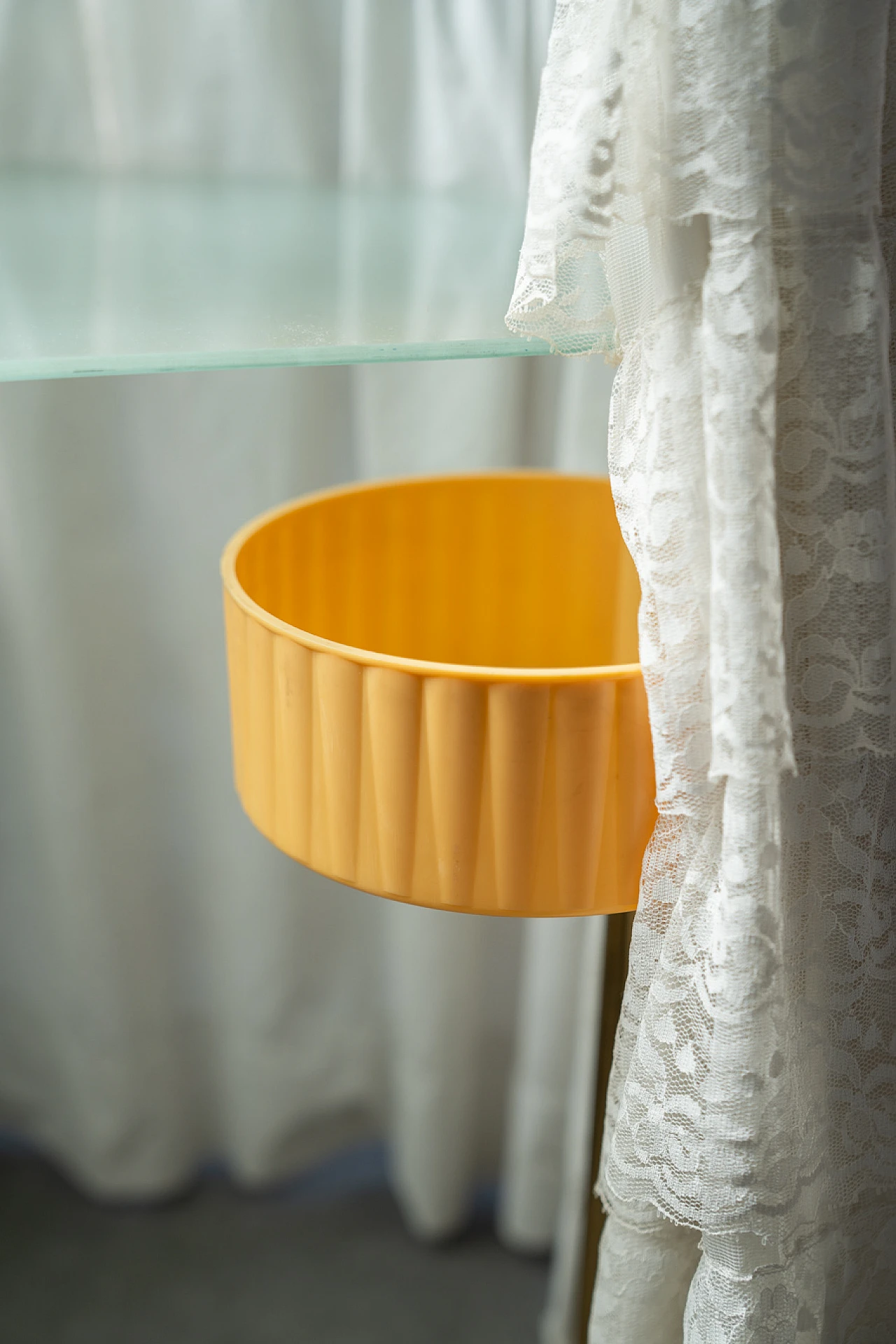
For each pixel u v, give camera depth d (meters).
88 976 1.21
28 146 0.99
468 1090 1.25
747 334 0.47
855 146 0.48
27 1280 1.23
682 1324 0.62
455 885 0.54
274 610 0.69
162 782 1.20
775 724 0.50
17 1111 1.33
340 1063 1.29
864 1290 0.66
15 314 0.52
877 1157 0.62
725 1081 0.52
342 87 1.00
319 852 0.57
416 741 0.52
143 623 1.14
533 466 1.12
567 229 0.48
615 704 0.51
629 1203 0.59
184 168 1.01
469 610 0.77
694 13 0.46
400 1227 1.32
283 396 1.07
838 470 0.52
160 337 0.49
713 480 0.49
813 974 0.58
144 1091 1.28
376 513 0.73
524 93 0.95
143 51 0.97
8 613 1.10
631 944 0.56
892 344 0.54
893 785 0.57
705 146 0.47
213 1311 1.21
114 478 1.09
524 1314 1.22
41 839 1.18
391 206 0.91
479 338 0.50
